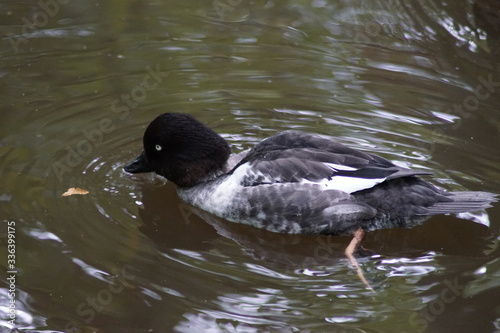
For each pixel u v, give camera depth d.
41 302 9.11
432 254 10.38
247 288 9.49
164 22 16.61
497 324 8.90
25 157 12.10
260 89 14.46
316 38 16.19
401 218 10.48
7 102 13.66
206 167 11.56
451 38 16.22
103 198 11.30
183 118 11.55
